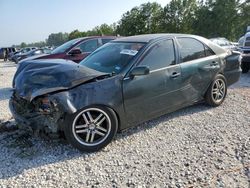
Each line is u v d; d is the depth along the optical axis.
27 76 4.34
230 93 7.45
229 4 60.66
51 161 4.00
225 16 60.41
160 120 5.43
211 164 3.78
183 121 5.36
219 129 4.93
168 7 65.62
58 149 4.34
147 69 4.46
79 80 4.14
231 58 6.39
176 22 65.25
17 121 4.43
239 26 61.09
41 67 4.50
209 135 4.70
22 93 4.21
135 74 4.48
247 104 6.35
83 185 3.44
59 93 4.00
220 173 3.55
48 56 9.03
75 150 4.31
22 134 4.83
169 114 5.75
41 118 4.09
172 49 5.23
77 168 3.81
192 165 3.78
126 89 4.46
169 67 5.06
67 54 9.20
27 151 4.26
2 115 6.23
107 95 4.26
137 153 4.18
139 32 66.31
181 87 5.27
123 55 4.88
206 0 64.19
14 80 4.71
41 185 3.46
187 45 5.55
